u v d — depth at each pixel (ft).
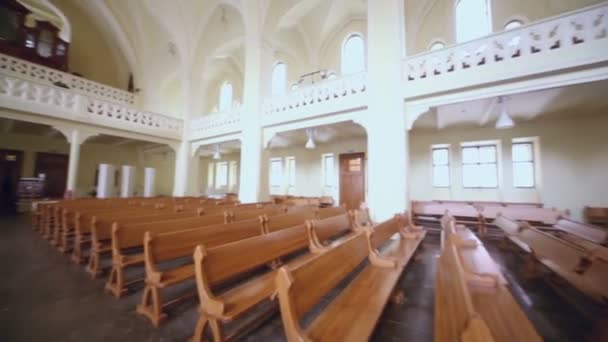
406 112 17.46
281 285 4.35
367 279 7.68
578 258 7.36
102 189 30.09
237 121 28.25
